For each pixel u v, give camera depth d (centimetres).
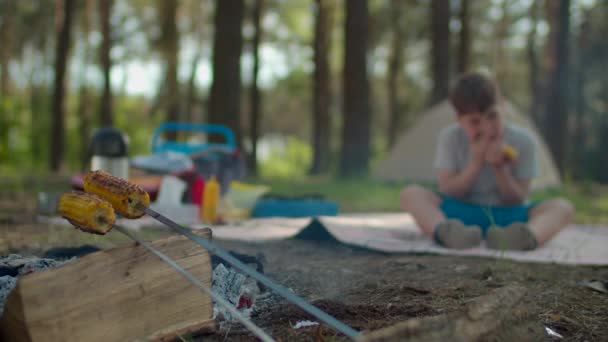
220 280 234
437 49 1366
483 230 429
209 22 2308
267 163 3222
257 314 228
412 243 413
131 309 179
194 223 495
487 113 398
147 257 185
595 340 207
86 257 171
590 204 833
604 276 314
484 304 162
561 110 1509
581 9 2442
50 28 2530
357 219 538
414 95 3088
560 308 247
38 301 159
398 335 138
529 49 2345
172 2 1898
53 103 1541
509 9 2500
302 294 262
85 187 201
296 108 3850
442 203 435
